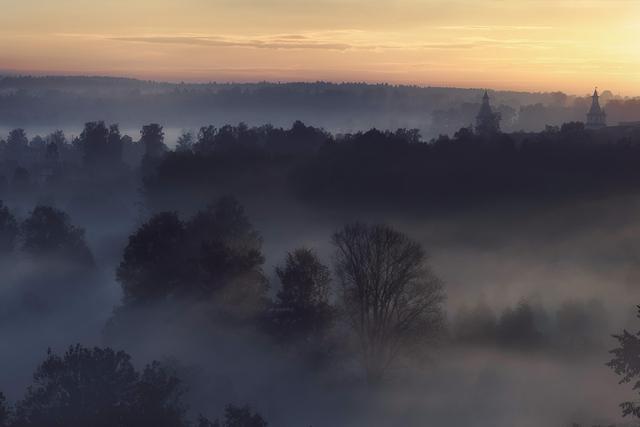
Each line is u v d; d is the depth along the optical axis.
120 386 42.72
